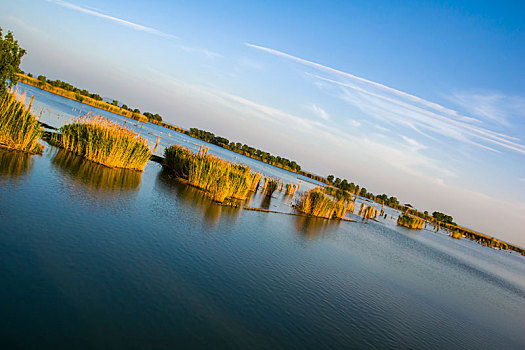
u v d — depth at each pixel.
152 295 8.58
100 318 6.94
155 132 87.31
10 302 6.48
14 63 19.20
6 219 9.93
